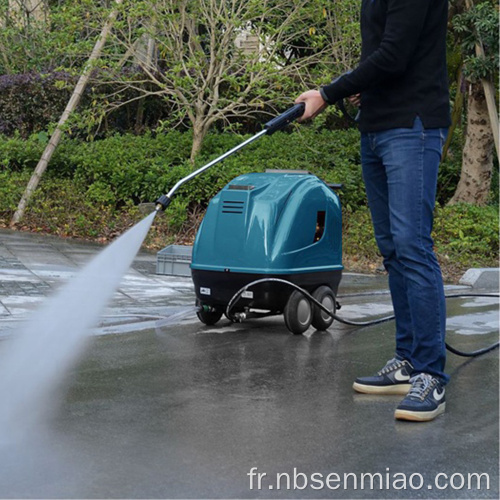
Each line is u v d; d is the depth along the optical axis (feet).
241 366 17.22
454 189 49.83
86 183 41.86
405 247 14.12
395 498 10.34
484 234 39.96
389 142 14.21
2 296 23.07
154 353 18.22
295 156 44.06
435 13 14.08
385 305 26.30
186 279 28.45
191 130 45.93
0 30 52.70
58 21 43.60
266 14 42.01
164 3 40.68
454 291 31.35
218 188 39.09
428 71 14.10
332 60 45.09
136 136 47.60
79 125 41.96
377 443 12.39
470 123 46.11
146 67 43.75
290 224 20.35
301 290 20.52
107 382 15.58
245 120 50.62
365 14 14.66
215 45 42.73
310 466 11.35
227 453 11.78
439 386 14.01
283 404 14.40
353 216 40.57
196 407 14.07
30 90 47.88
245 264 20.26
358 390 15.30
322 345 19.69
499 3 41.60
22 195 39.22
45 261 29.55
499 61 39.04
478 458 11.83
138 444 12.09
